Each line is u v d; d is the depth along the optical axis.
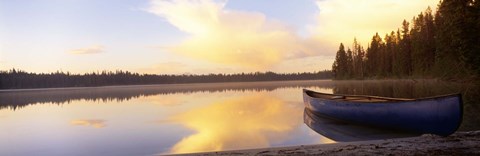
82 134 12.37
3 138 11.88
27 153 9.43
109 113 20.05
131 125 14.30
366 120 11.84
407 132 10.58
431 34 58.59
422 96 22.59
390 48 76.81
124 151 9.27
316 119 14.70
